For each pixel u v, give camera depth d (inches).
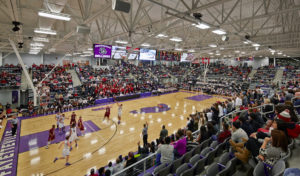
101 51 529.0
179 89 1291.8
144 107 740.7
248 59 1456.7
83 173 280.7
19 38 572.7
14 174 275.4
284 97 329.4
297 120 161.0
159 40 883.4
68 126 502.9
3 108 730.2
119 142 396.5
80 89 898.1
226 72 1553.9
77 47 789.2
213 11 478.3
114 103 820.0
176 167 175.6
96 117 593.0
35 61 1294.3
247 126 185.8
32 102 670.5
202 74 1563.7
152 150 277.4
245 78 1300.4
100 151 354.0
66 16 289.9
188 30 708.0
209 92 1091.9
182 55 890.1
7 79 805.9
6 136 431.8
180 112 659.4
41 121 556.1
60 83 907.4
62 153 323.0
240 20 343.9
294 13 447.2
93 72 1173.1
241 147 143.1
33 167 295.1
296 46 884.6
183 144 196.1
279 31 681.6
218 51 1045.8
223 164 157.4
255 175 102.0
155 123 530.0
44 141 401.4
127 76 1257.4
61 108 665.6
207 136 223.5
